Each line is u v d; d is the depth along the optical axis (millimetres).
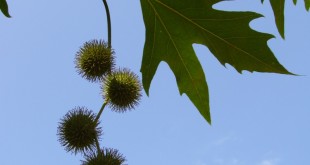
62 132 5062
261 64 3045
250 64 3074
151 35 3270
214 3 3111
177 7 3158
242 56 3090
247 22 3080
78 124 4969
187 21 3182
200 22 3150
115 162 4703
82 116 5066
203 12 3127
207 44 3193
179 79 3330
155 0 3186
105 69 5145
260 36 3045
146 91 3275
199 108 3332
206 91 3314
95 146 5004
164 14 3205
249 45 3061
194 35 3215
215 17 3115
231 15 3088
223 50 3137
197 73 3311
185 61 3299
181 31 3229
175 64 3311
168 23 3227
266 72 3045
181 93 3342
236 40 3090
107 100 5027
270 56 3023
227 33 3098
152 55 3295
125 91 5062
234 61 3111
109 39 3785
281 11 3510
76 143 4961
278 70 3027
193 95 3334
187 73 3318
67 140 5016
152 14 3230
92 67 5090
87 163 4707
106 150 4828
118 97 5059
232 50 3107
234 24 3090
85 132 4938
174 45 3273
